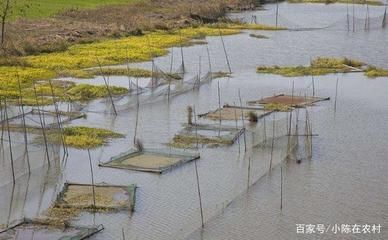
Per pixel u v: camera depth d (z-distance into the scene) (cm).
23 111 4366
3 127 4084
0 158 3719
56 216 3120
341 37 8806
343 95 5609
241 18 10312
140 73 6191
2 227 3017
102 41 7819
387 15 10725
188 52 7431
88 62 6569
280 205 3294
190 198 3375
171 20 9406
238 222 3098
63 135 4284
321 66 6750
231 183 3578
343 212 3234
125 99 5228
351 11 11438
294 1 12850
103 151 4084
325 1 12712
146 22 8900
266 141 4244
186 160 3881
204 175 3688
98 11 9619
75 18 8950
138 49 7356
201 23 9512
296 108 5122
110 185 3500
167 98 5381
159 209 3231
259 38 8569
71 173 3700
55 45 7138
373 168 3841
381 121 4816
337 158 3984
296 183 3578
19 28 7831
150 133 4450
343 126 4656
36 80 5778
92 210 3192
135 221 3095
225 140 4244
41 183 3550
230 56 7300
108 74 6153
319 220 3141
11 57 6381
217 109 5031
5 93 5203
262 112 4959
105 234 2961
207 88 5797
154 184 3550
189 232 2989
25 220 3069
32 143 3912
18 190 3447
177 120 4762
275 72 6506
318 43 8306
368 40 8588
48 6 9581
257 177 3653
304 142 4250
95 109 4981
